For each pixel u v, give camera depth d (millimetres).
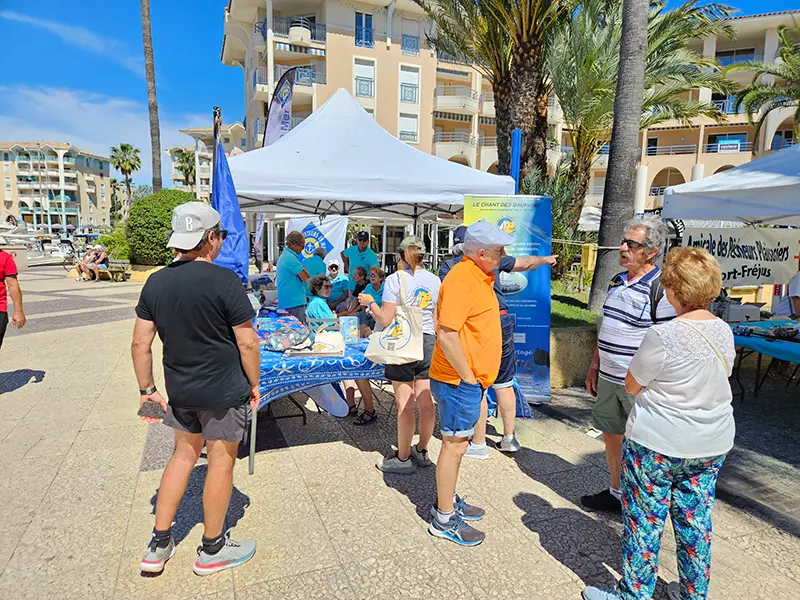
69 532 2861
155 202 18016
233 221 4566
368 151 5828
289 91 9203
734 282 7570
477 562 2658
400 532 2920
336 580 2502
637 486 2145
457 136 33562
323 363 3670
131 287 16484
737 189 4605
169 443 4109
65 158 93000
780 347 4332
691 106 14586
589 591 2375
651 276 2863
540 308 5164
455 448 2758
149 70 18797
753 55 32438
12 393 5398
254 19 31016
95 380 5910
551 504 3268
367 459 3900
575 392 5672
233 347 2408
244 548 2646
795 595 2439
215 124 4570
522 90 9680
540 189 10117
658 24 11453
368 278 7887
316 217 11344
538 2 8883
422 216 10250
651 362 2043
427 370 3613
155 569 2488
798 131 21484
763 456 4074
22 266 23047
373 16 30172
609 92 11297
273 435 4379
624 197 6574
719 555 2760
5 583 2426
